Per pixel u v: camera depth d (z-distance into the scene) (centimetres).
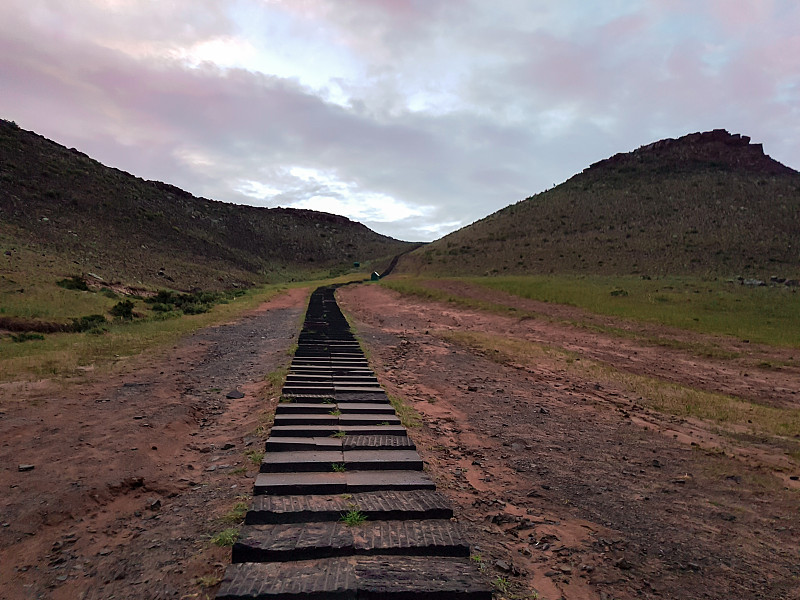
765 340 1764
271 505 392
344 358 1166
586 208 7612
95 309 1983
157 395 806
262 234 11112
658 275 4309
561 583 327
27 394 762
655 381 1197
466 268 6066
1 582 312
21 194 5153
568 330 2070
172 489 466
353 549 330
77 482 457
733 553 380
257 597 273
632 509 462
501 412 837
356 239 13600
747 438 734
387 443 561
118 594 296
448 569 316
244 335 1667
